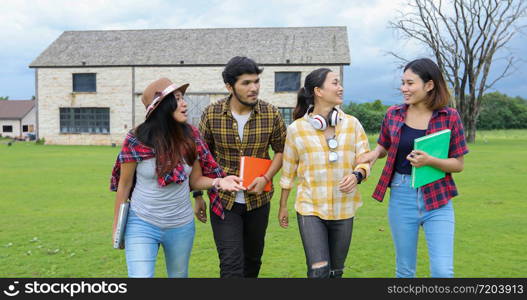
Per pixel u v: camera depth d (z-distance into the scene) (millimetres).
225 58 32812
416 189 3234
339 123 3445
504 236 6090
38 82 34656
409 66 3266
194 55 33344
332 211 3395
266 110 3695
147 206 2895
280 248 5586
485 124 85375
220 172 3258
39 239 5996
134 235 2895
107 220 7258
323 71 3410
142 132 2867
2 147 30734
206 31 35750
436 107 3229
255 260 3967
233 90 3557
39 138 34906
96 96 34062
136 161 2863
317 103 3486
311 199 3396
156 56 33625
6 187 11117
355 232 6371
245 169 3527
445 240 3109
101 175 13719
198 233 6465
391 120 3391
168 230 2963
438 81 3184
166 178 2846
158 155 2836
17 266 4797
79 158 20547
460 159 3236
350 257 5160
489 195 9797
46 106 34688
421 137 3150
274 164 3754
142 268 2832
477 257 5082
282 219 3695
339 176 3393
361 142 3477
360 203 3527
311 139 3406
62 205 8648
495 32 35938
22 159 19922
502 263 4844
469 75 37469
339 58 31344
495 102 86500
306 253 3381
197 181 3236
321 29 34812
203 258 5211
